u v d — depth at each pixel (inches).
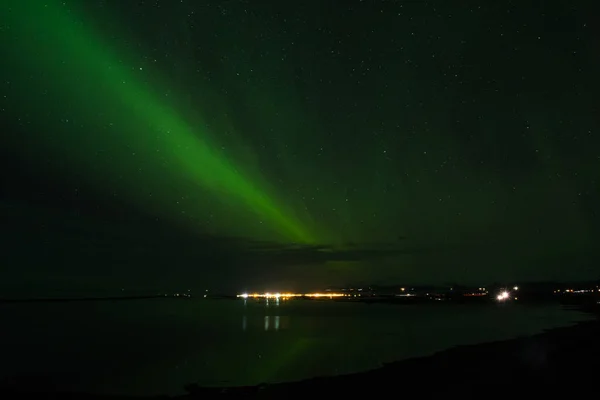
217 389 694.5
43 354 1060.5
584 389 600.7
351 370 793.6
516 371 708.7
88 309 3053.6
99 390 705.6
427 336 1285.7
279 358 957.2
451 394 598.2
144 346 1171.9
